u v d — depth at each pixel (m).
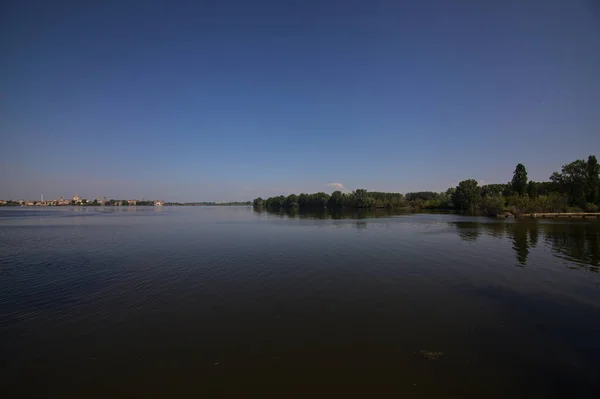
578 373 9.41
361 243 33.59
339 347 10.88
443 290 17.05
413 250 29.03
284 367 9.70
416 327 12.47
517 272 20.80
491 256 26.11
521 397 8.35
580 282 18.52
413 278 19.41
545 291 16.89
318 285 18.00
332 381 8.99
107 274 20.66
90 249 30.53
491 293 16.53
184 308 14.59
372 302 15.23
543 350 10.73
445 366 9.73
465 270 21.33
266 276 20.00
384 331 12.11
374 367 9.69
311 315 13.67
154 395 8.47
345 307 14.59
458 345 11.05
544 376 9.27
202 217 91.62
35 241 36.53
